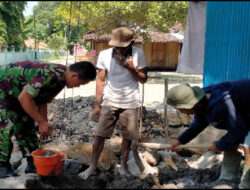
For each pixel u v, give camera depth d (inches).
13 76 129.8
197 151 158.2
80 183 110.5
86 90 401.7
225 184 108.5
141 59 128.9
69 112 220.7
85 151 151.6
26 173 141.3
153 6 132.3
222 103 103.7
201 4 103.8
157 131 187.8
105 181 120.8
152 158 140.0
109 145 164.1
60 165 127.1
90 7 134.9
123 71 127.8
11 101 132.6
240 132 103.8
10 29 526.6
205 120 115.1
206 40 114.4
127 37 122.4
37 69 125.5
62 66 127.6
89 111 216.1
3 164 136.8
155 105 223.0
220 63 128.8
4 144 134.6
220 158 139.8
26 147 141.3
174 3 128.6
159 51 671.8
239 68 125.0
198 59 109.0
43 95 129.0
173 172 134.8
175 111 192.5
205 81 138.3
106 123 129.8
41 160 121.5
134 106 130.0
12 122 134.9
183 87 105.9
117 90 128.6
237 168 119.7
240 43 116.2
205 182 121.3
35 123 145.9
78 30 216.8
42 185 105.0
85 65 123.5
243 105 106.3
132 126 129.3
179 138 123.5
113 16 141.9
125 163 134.0
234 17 109.5
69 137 190.2
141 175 128.4
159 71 671.1
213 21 106.8
